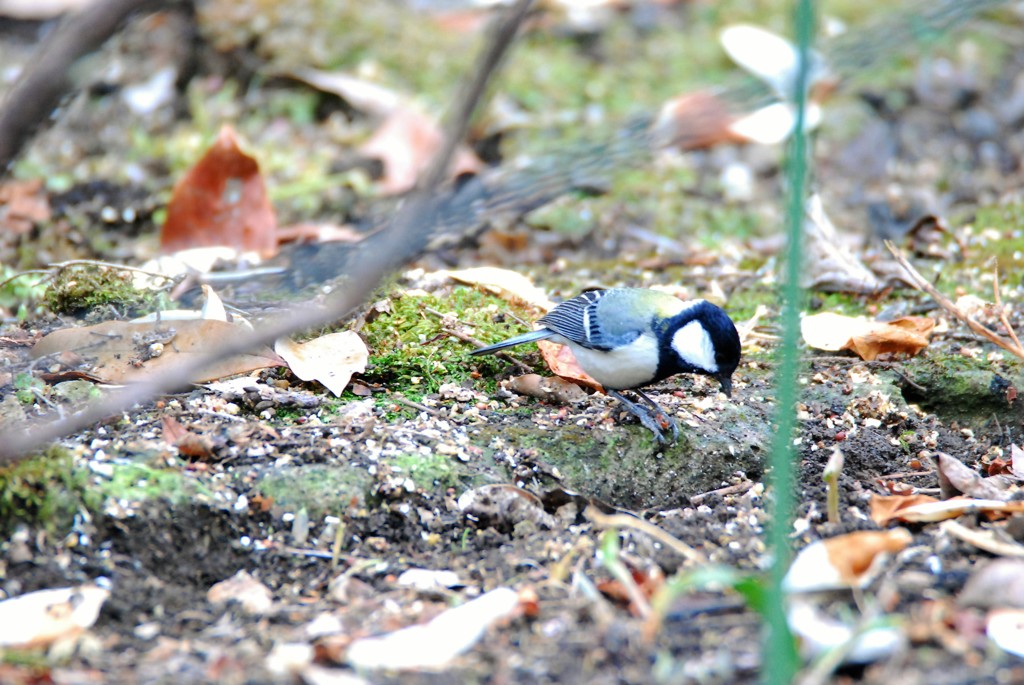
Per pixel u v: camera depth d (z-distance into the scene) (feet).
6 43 50.44
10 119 11.82
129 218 41.70
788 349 15.83
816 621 17.22
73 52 11.88
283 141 47.78
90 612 18.40
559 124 47.65
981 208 45.65
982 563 20.11
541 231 43.14
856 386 30.07
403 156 43.80
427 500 23.67
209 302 28.50
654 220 44.93
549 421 27.61
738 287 38.11
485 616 18.06
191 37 50.83
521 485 25.23
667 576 20.92
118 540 20.86
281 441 24.39
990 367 31.19
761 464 27.02
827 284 37.32
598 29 58.18
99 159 44.80
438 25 56.44
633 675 16.39
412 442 25.16
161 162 44.93
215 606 19.65
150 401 25.67
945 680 15.88
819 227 37.70
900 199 46.29
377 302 31.09
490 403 28.40
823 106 51.37
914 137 50.85
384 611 19.31
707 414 28.48
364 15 55.01
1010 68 54.80
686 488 26.55
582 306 28.12
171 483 21.97
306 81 49.80
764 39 33.83
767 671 15.05
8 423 23.62
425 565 21.68
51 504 20.84
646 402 28.48
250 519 22.30
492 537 23.02
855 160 49.44
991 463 27.22
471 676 16.53
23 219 40.73
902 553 20.56
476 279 33.71
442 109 47.78
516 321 31.73
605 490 25.98
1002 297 36.19
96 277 31.37
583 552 21.75
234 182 37.09
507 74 51.93
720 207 46.44
